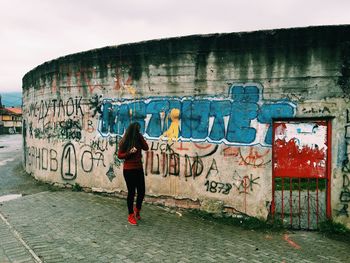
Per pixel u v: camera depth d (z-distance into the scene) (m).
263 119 6.95
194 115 7.41
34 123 11.66
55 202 8.09
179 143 7.57
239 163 7.11
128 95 8.15
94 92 8.80
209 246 5.76
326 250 5.93
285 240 6.34
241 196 7.11
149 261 4.99
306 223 7.13
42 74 10.62
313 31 6.65
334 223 6.79
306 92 6.77
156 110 7.78
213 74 7.22
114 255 5.15
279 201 9.00
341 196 6.79
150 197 7.89
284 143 6.98
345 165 6.75
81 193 8.97
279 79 6.85
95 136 8.85
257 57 6.93
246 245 5.94
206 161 7.35
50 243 5.55
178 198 7.61
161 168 7.78
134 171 6.60
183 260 5.09
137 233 6.16
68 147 9.57
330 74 6.68
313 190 10.38
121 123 8.30
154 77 7.75
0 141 42.41
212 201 7.30
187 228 6.61
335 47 6.63
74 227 6.36
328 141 6.85
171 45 7.48
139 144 6.70
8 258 4.94
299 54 6.74
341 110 6.70
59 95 9.79
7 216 7.01
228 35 7.06
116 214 7.21
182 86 7.48
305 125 6.91
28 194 9.54
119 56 8.20
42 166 10.91
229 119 7.16
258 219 6.98
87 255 5.11
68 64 9.36
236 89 7.09
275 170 7.01
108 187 8.63
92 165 8.96
